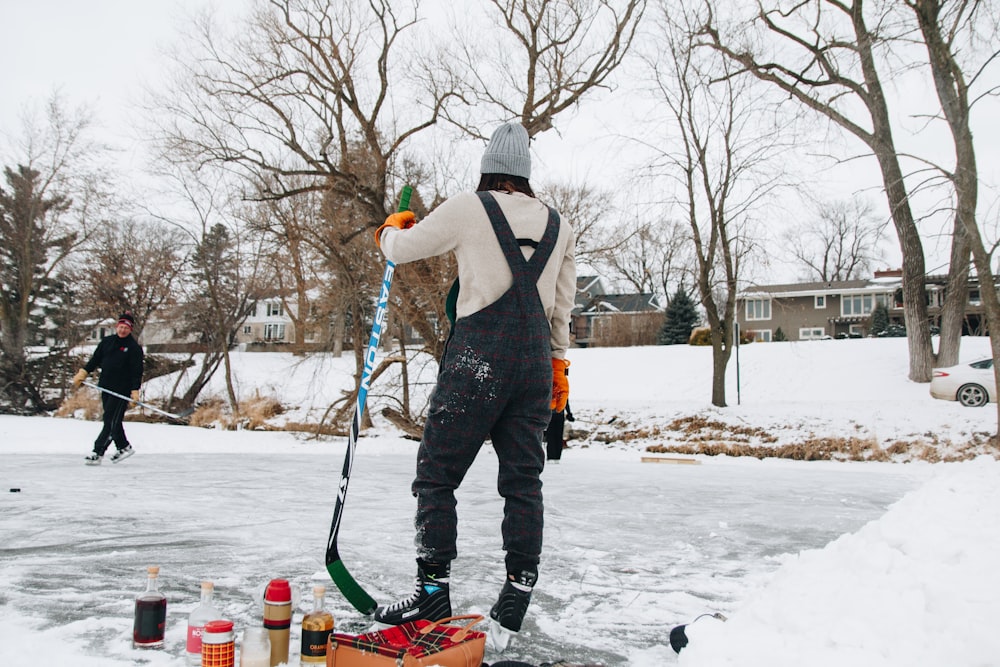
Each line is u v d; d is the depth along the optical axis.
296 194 16.16
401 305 14.93
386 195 16.17
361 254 16.12
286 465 8.84
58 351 22.62
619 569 3.46
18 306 26.58
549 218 2.47
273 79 15.91
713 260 19.28
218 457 9.95
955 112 13.52
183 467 8.20
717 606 2.81
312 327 17.30
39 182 26.78
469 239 2.36
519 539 2.31
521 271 2.34
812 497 6.70
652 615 2.68
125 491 5.79
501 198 2.42
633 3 16.30
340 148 16.39
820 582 2.29
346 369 23.95
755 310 48.09
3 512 4.56
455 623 2.36
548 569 3.43
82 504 4.96
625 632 2.48
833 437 14.54
